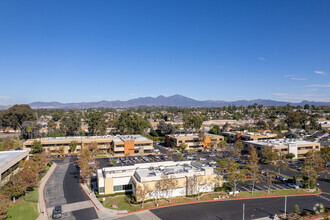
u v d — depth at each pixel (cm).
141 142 10900
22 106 15462
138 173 5772
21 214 4525
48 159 9525
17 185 5062
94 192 5875
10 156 7019
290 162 9331
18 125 15625
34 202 5203
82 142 10850
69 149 10806
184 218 4559
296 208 4728
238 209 4984
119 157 10075
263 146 9662
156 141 14262
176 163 6906
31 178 5412
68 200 5409
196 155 10362
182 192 5694
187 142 12006
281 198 5603
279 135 12900
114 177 5859
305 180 6334
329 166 8250
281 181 6875
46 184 6500
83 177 6625
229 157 10019
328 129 17488
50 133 13400
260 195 5738
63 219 4497
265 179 6975
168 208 4994
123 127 13388
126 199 5472
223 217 4622
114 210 4878
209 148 12019
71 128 14288
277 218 4572
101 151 10912
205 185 5909
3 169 5675
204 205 5166
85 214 4706
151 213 4759
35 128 13425
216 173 6278
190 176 5706
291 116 17838
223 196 5572
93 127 13438
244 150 11294
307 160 7731
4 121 15238
